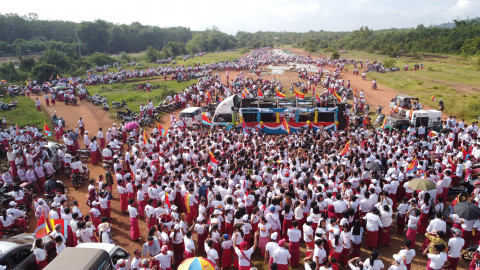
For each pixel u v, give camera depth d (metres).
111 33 124.62
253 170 15.08
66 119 32.44
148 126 30.08
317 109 24.91
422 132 23.58
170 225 10.88
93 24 118.81
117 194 16.88
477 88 44.34
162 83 54.41
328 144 19.64
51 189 15.29
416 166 15.05
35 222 14.66
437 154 18.08
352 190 12.72
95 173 19.70
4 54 96.56
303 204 12.00
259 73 57.69
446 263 9.30
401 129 24.27
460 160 15.83
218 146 18.80
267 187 13.05
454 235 9.64
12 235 12.67
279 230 11.23
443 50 85.56
